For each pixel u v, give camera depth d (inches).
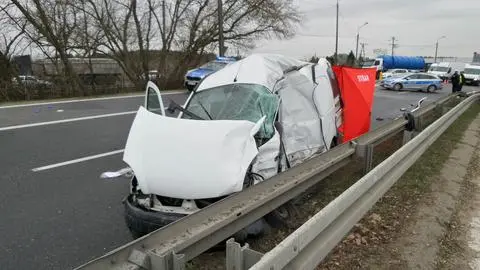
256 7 1250.0
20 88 770.8
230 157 180.5
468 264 178.5
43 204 241.1
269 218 200.1
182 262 114.2
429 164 327.3
